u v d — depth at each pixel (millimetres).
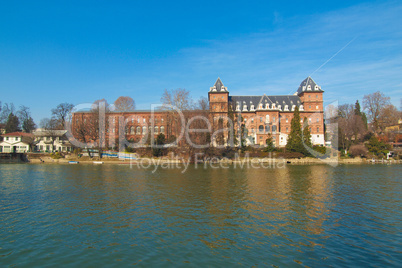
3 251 14375
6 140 96188
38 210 22531
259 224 18922
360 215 21406
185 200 26297
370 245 15367
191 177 44156
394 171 55969
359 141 102312
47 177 44000
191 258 13562
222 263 13055
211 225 18672
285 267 12695
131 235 16688
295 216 20922
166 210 22516
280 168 62125
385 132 105438
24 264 12930
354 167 66125
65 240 15875
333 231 17656
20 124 126688
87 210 22516
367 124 114250
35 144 100500
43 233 17031
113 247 14875
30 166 66188
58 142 102375
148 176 45375
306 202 25719
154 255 13891
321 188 33625
